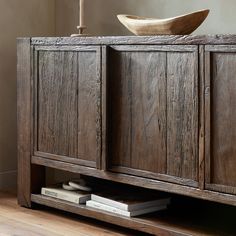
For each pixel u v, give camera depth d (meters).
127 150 3.10
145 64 3.00
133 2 3.77
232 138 2.70
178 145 2.89
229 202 2.72
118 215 3.15
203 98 2.78
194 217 3.16
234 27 3.32
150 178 3.01
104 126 3.16
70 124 3.35
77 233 3.14
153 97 2.98
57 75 3.40
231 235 2.89
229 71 2.70
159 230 2.98
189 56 2.83
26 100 3.58
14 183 4.13
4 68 4.05
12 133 4.11
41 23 4.22
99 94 3.17
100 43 3.15
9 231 3.17
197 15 3.02
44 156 3.50
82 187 3.45
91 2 4.03
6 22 4.04
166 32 3.08
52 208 3.61
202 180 2.81
